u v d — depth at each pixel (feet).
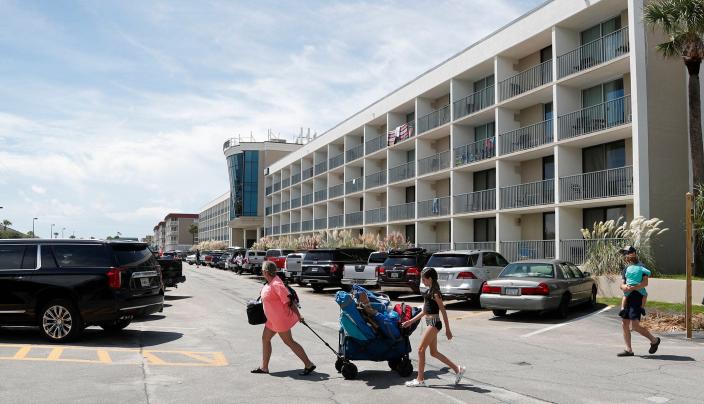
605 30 80.74
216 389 23.94
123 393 22.98
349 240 125.49
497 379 26.48
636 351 34.60
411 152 134.82
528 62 95.81
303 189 202.08
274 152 270.87
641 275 32.71
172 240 599.16
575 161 83.61
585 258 75.77
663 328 44.06
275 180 244.63
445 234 117.70
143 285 38.01
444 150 120.16
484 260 61.57
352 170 161.38
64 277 35.40
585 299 56.39
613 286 63.62
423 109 122.93
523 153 89.66
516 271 53.31
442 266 60.54
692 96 65.41
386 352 26.78
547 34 86.43
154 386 24.25
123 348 33.78
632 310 32.76
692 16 63.10
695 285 55.01
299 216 211.82
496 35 95.91
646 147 70.13
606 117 78.18
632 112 70.74
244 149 270.46
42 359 29.86
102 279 35.55
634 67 70.64
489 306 50.47
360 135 163.43
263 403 21.76
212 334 39.99
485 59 98.68
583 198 80.43
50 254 36.14
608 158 79.87
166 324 45.44
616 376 27.17
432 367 29.55
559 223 81.92
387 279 67.36
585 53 81.87
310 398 22.63
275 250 119.44
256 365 29.27
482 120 105.29
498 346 36.45
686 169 72.59
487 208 101.04
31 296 35.24
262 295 27.14
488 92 103.14
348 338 26.71
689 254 40.01
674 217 71.10
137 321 47.37
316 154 189.26
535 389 24.39
